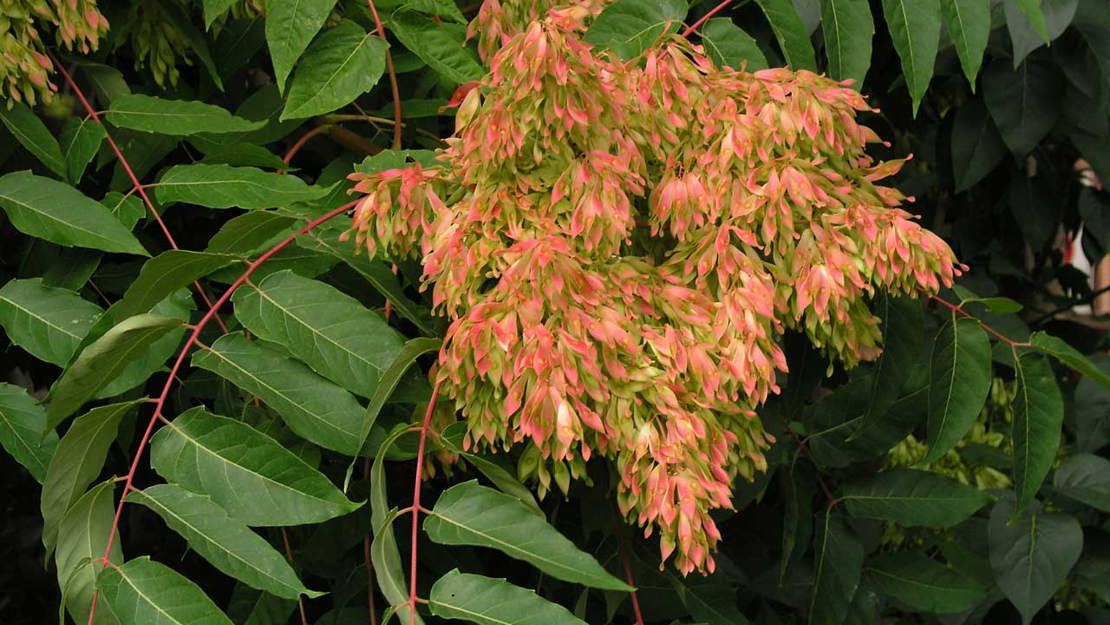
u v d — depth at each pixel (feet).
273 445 4.89
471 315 4.71
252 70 6.59
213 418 4.91
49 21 5.48
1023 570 5.87
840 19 5.37
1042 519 5.91
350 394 5.02
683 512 4.70
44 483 4.89
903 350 5.35
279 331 5.04
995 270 7.27
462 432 5.01
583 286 4.72
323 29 5.83
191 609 4.75
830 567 5.80
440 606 4.76
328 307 5.07
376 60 5.39
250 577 4.79
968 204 7.29
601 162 4.77
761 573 6.21
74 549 4.87
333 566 5.77
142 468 6.34
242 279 5.09
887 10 5.32
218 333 5.53
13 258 6.22
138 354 4.96
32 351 5.14
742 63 5.01
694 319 4.83
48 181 5.21
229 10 6.01
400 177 4.92
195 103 5.45
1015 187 7.04
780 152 4.92
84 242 5.15
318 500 4.87
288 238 5.20
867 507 5.84
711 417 4.80
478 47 5.65
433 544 5.74
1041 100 6.44
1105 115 6.49
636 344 4.76
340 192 5.75
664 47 4.99
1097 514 6.89
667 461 4.71
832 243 4.90
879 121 6.93
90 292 5.77
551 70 4.69
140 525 6.38
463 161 4.84
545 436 4.71
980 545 6.40
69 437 4.83
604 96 4.77
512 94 4.75
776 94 4.91
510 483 4.95
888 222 4.91
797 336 5.63
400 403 5.40
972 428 7.09
